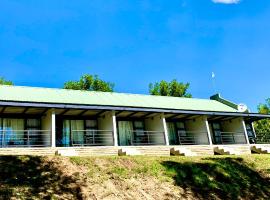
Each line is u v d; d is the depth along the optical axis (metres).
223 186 17.02
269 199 16.88
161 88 55.53
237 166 20.06
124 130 27.45
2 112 22.89
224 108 32.62
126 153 22.42
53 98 24.84
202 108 31.05
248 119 32.81
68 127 25.08
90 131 25.67
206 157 21.36
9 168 14.71
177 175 17.16
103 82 51.88
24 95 24.28
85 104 23.03
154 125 27.23
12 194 12.44
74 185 14.20
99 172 15.91
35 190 13.12
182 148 25.16
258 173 19.73
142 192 14.75
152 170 17.20
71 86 50.03
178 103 31.47
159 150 24.56
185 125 30.72
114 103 26.66
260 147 29.55
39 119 24.25
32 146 22.94
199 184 16.72
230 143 31.50
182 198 14.90
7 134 22.75
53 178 14.50
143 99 30.33
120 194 14.16
